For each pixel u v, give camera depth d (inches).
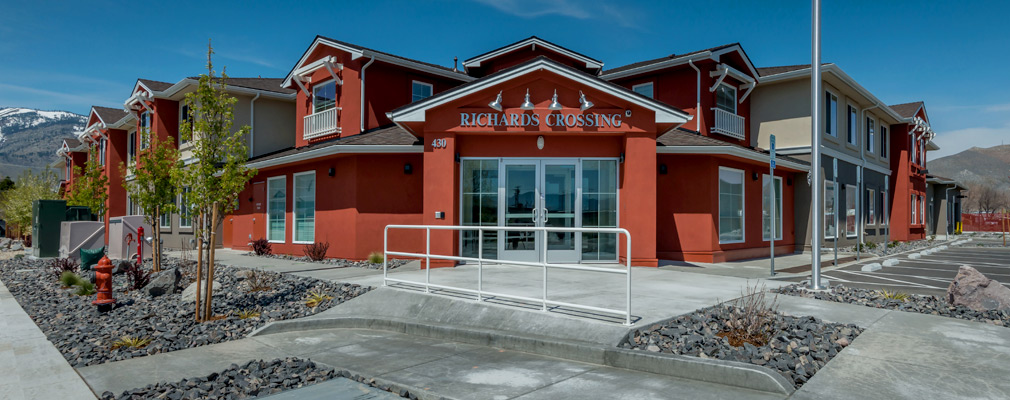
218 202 331.0
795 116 765.9
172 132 917.8
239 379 212.1
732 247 605.6
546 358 237.1
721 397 181.0
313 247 612.4
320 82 748.6
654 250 487.5
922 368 193.8
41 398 197.0
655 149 488.7
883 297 330.0
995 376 185.8
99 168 679.7
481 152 507.2
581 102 481.7
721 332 235.0
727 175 599.2
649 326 244.1
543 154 507.8
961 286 303.9
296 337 290.7
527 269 462.9
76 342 275.1
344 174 601.9
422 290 342.6
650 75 733.9
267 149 884.0
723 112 719.7
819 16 384.8
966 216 2006.6
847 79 791.1
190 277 478.0
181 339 279.9
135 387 209.5
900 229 1090.1
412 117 493.0
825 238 782.5
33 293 441.1
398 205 585.6
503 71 474.0
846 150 869.2
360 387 205.5
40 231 737.0
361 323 309.1
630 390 191.0
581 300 303.3
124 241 635.5
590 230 252.8
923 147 1298.0
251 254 714.8
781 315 262.7
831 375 188.5
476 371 219.5
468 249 509.0
